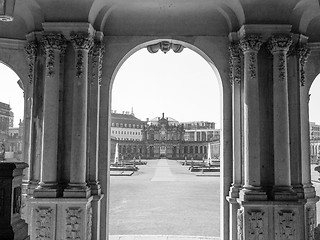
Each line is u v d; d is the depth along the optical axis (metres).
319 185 24.41
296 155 9.01
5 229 4.44
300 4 8.58
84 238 8.13
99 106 9.27
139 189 23.03
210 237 10.53
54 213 8.16
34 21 9.37
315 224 9.41
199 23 9.55
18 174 4.80
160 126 95.94
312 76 10.48
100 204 9.07
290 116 9.06
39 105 9.31
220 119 9.80
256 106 8.48
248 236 8.10
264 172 8.50
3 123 52.22
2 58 10.24
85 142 8.55
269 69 8.69
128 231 11.52
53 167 8.38
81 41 8.46
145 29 9.59
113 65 9.49
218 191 22.16
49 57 8.55
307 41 9.78
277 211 8.12
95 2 8.48
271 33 8.55
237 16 9.08
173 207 16.17
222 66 9.49
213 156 85.06
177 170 45.16
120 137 105.75
